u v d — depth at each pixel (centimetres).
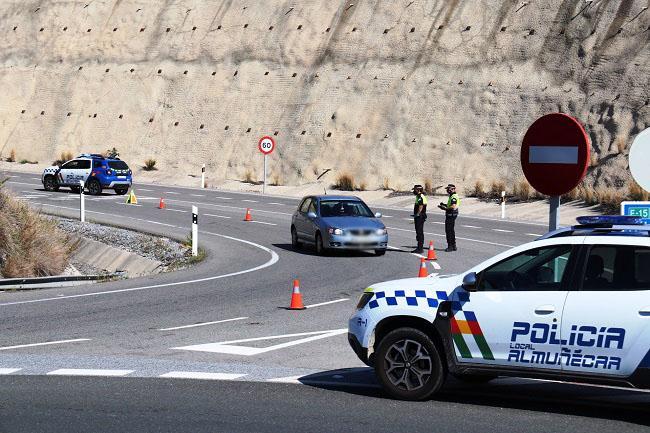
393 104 12169
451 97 11775
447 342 2167
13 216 5653
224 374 2503
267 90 13500
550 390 2358
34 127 14950
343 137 12275
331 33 13525
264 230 7831
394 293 2250
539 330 2053
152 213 8962
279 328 3359
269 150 11562
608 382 1983
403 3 13112
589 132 10338
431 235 7456
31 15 16275
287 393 2262
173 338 3128
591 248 2047
